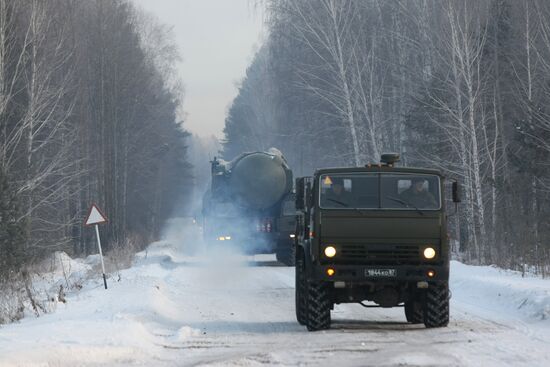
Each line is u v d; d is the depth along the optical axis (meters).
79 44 166.25
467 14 131.38
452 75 129.75
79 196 165.75
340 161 161.25
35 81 122.06
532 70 140.25
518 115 141.62
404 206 46.59
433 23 141.75
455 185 46.72
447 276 46.25
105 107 175.88
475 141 117.44
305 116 165.50
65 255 118.56
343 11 145.50
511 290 58.97
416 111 134.00
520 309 53.84
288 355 37.47
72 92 156.75
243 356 37.31
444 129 126.19
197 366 34.84
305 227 48.72
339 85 143.50
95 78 175.75
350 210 46.38
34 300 57.66
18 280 72.00
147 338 43.69
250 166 108.56
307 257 47.19
